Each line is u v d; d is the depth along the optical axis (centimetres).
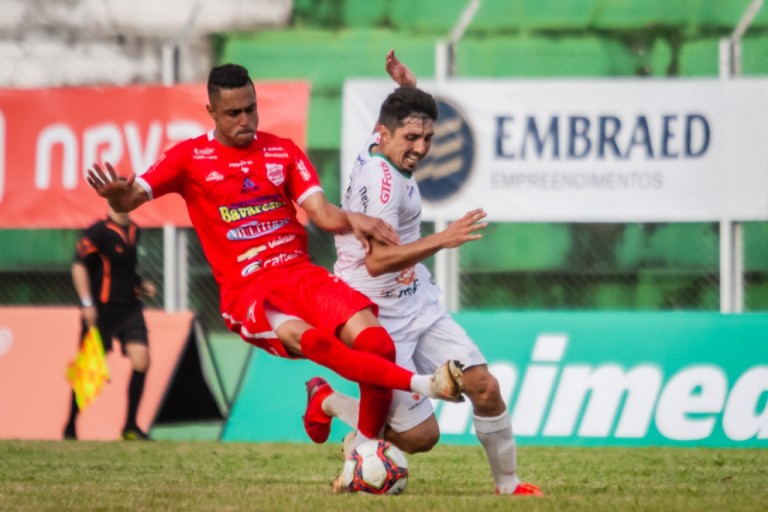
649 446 3284
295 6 5281
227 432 3512
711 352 3334
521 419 3353
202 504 1875
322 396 2170
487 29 5159
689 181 3638
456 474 2597
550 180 3656
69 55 5103
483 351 3409
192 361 3641
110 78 5097
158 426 3584
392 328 2084
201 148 2072
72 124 3847
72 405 3600
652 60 5053
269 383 3550
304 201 2070
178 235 3788
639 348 3359
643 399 3325
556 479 2491
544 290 4906
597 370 3359
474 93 3662
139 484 2334
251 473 2606
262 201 2075
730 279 3631
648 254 4847
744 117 3625
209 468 2728
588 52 5075
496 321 3438
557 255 4866
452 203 3672
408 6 5266
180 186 2083
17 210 3869
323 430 2198
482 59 5119
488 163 3659
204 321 4675
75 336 3694
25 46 5091
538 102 3650
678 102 3634
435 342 2122
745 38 5016
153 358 3609
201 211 2083
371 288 2077
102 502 1927
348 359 1928
